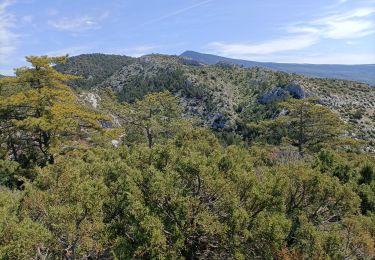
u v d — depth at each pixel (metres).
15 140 30.89
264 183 15.38
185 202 13.35
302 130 60.22
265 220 13.74
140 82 163.50
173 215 13.72
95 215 12.51
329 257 14.28
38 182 14.15
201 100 131.00
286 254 13.97
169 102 50.31
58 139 29.36
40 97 27.64
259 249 13.64
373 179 27.09
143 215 13.10
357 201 18.45
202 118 123.38
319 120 58.06
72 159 17.03
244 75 148.50
